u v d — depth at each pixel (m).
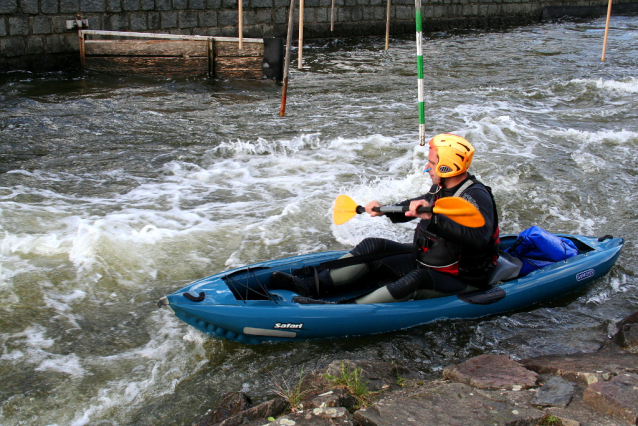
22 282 4.07
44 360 3.23
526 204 5.63
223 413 2.66
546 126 8.45
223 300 3.24
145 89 10.53
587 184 6.13
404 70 12.72
